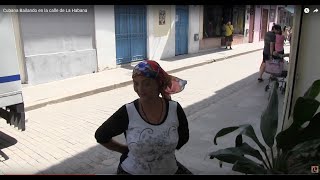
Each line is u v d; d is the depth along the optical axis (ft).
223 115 22.25
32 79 30.25
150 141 7.57
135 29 42.39
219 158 8.88
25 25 29.12
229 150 9.04
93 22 35.53
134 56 42.93
